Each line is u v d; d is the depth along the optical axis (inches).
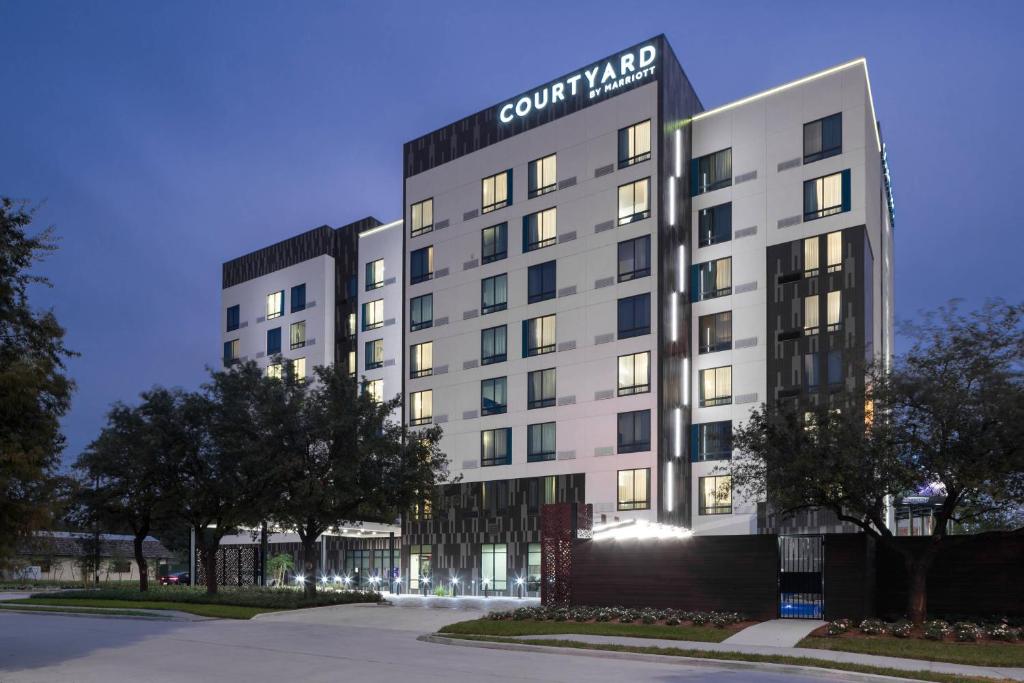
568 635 904.3
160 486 1642.5
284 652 834.2
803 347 1715.1
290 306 2655.0
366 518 1562.5
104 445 1667.1
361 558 2314.2
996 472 827.4
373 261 2463.1
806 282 1728.6
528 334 2007.9
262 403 1492.4
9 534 770.2
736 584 1026.7
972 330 863.7
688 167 1930.4
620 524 1665.8
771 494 938.7
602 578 1130.0
